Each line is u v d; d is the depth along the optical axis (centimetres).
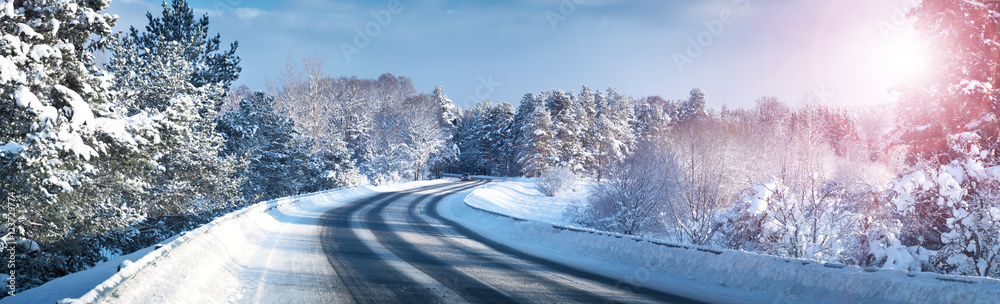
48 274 1196
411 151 8175
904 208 1494
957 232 1359
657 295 844
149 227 1891
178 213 1986
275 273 991
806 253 1558
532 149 8038
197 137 1916
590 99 9188
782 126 4425
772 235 1627
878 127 4628
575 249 1481
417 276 995
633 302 787
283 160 3575
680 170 2169
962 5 1766
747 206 1675
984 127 1730
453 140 10781
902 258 1414
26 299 626
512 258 1300
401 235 1850
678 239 2156
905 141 1909
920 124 1877
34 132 889
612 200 2578
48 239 1112
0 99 910
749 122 6806
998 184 1399
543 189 5478
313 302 755
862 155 3102
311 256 1245
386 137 7981
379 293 826
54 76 977
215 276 872
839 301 723
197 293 732
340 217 2589
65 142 932
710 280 965
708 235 1973
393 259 1230
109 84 1135
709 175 2072
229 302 755
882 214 1539
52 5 985
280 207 2627
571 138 7831
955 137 1720
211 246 1027
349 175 5319
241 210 1698
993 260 1296
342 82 8931
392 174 7519
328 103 6781
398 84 11781
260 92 3444
